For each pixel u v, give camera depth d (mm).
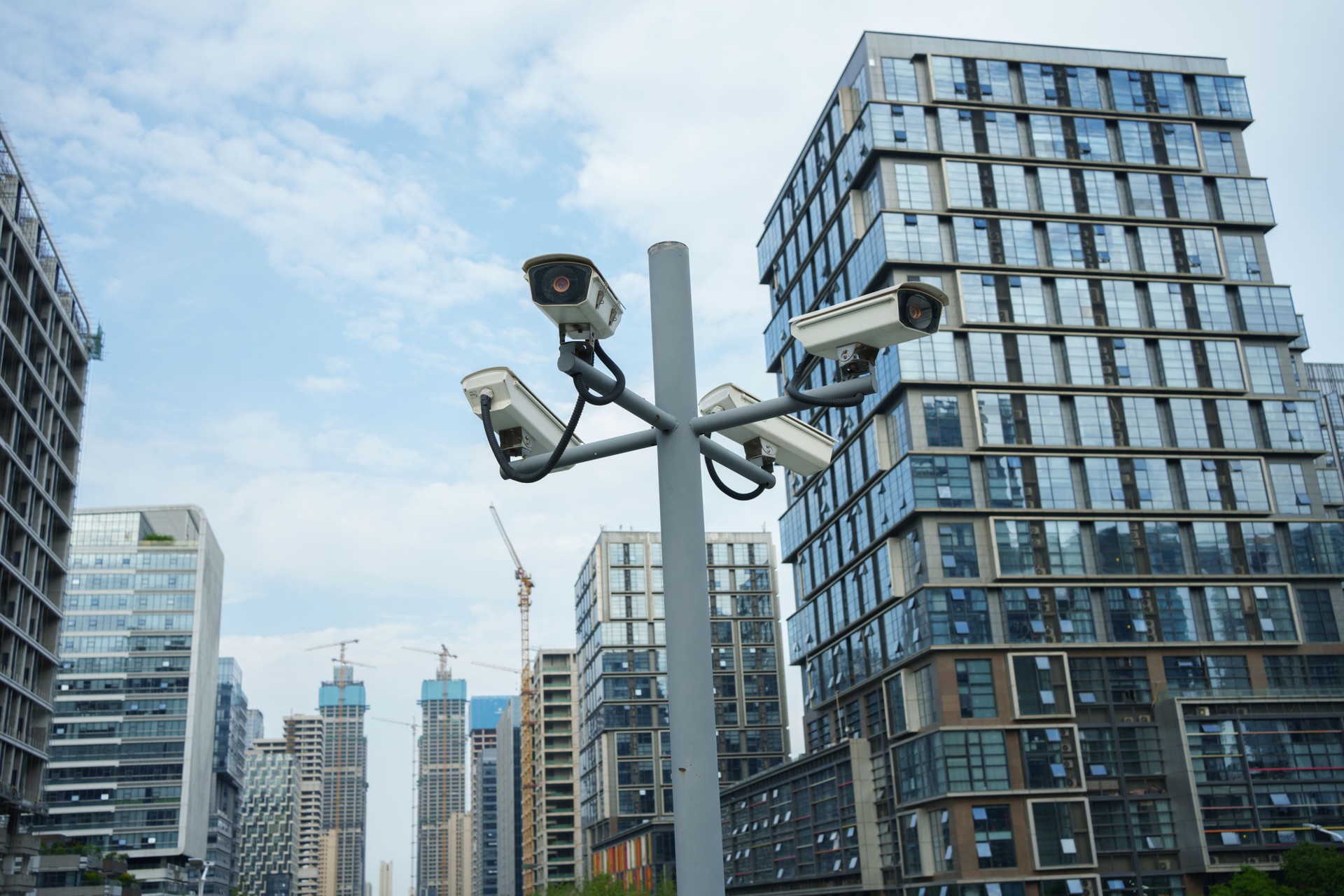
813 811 96312
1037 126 93062
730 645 164875
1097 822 76125
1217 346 89562
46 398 80375
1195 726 77500
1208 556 83875
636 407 7246
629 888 132500
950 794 75125
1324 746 77750
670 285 8016
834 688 97250
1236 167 95438
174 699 165250
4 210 71562
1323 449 88000
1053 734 77312
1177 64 97250
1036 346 86875
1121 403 86688
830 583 99875
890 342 7664
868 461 90000
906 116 90938
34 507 78562
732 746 159750
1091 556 82375
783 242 114062
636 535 172000
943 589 79688
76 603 167750
